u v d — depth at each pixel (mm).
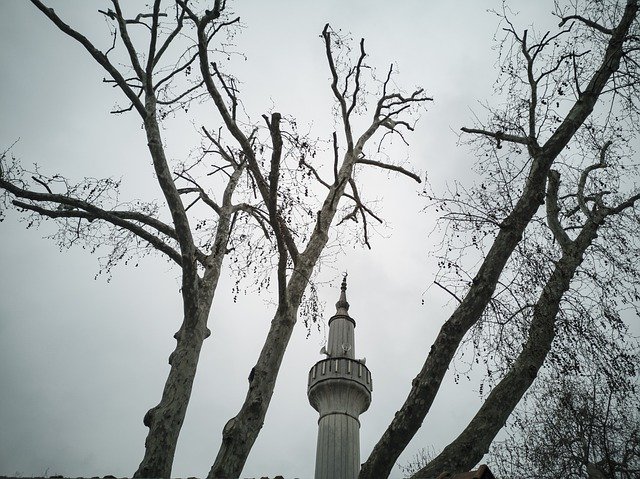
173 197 9078
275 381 7793
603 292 8188
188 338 8672
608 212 9578
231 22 10156
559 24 9617
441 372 6234
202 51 8820
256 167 8922
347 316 22062
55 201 9641
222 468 6602
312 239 10164
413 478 5465
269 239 11359
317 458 16750
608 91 8656
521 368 6742
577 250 8789
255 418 7191
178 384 7984
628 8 9047
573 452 10219
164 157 9352
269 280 10156
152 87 10180
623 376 7418
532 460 10773
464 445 5805
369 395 18562
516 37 9656
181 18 10617
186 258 8836
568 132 8289
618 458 10062
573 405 10070
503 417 6203
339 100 12492
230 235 11469
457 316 6691
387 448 5785
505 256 7246
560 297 7660
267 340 8188
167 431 7336
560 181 10297
